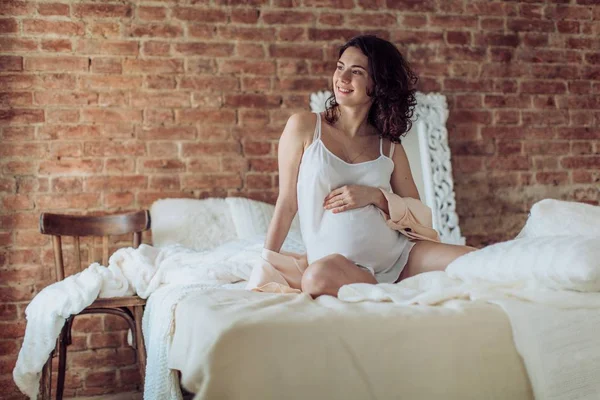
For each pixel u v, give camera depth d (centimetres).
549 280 155
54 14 361
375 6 402
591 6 431
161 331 199
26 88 356
